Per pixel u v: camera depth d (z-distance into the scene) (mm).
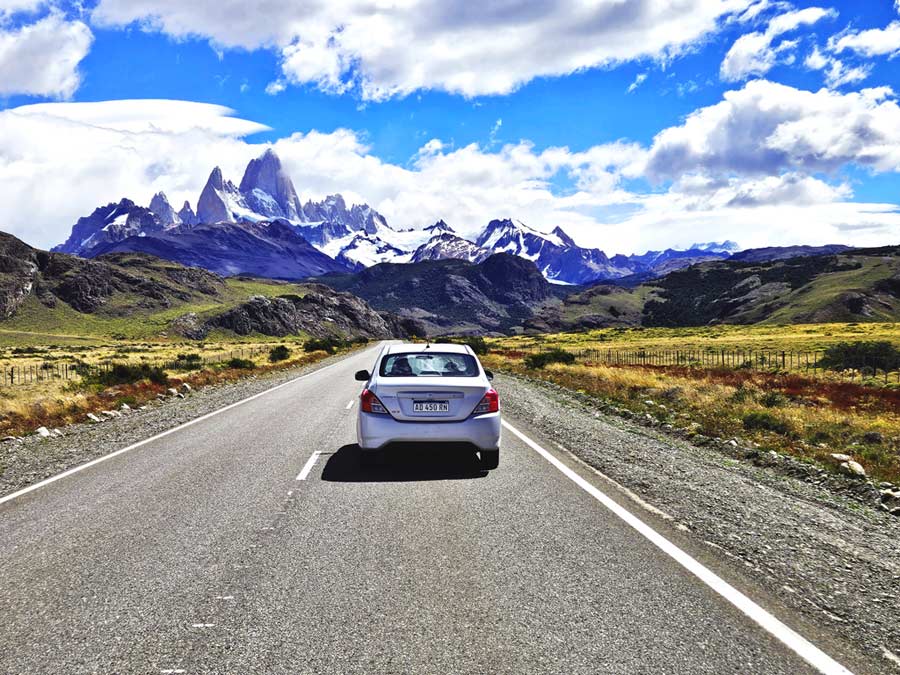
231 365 33094
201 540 5328
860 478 8391
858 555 4996
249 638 3531
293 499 6707
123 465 8781
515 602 4012
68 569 4660
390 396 7980
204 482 7578
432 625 3688
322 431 11641
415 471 8133
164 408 16109
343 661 3270
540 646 3430
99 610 3922
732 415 14109
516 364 35469
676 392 18016
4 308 183125
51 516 6184
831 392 20109
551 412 14594
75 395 18188
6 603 4051
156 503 6621
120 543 5273
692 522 5832
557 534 5453
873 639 3527
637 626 3672
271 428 12102
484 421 7992
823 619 3779
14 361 56562
